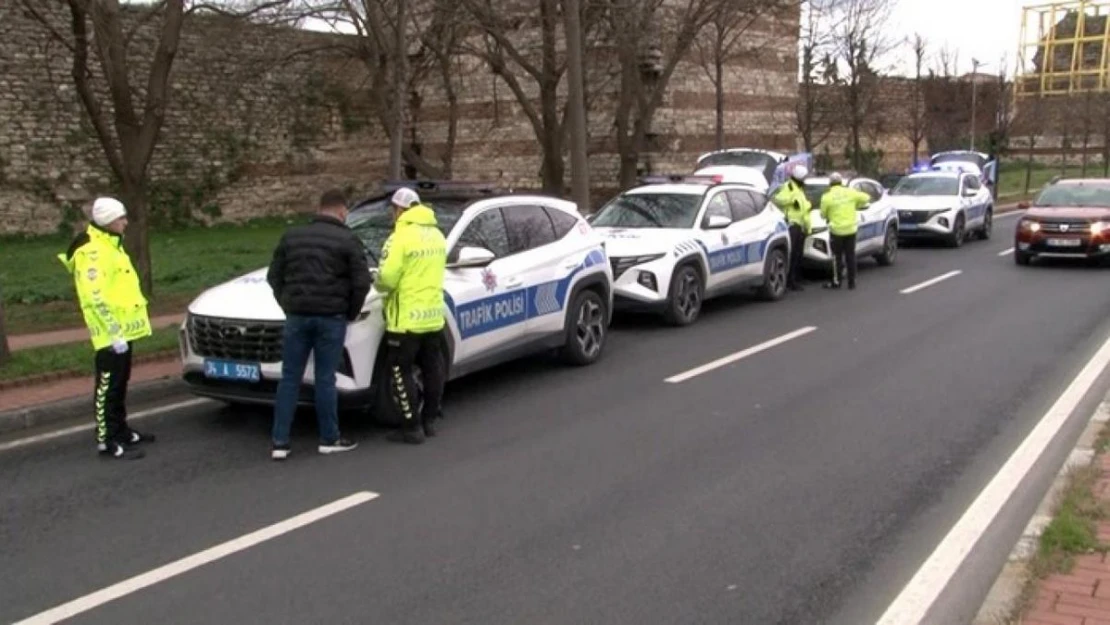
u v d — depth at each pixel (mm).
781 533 5738
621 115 21344
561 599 4891
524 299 9461
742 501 6277
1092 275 17922
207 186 28438
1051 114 55125
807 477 6742
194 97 28000
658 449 7434
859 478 6715
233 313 7820
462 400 9070
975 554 5324
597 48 23438
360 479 6816
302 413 8812
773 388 9398
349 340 7652
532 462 7145
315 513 6145
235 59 28062
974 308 14148
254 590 5035
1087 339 11656
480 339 8859
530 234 9906
